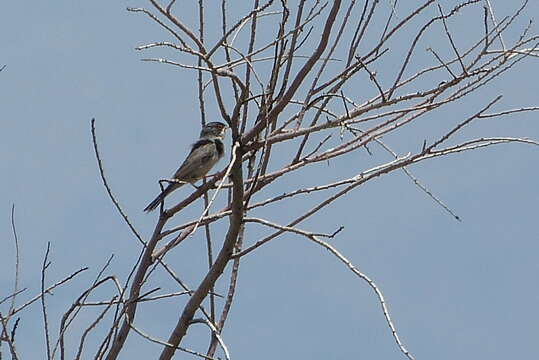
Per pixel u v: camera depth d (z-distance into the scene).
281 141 10.39
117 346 9.79
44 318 8.84
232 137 10.03
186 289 10.61
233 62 9.95
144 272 10.64
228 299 10.93
